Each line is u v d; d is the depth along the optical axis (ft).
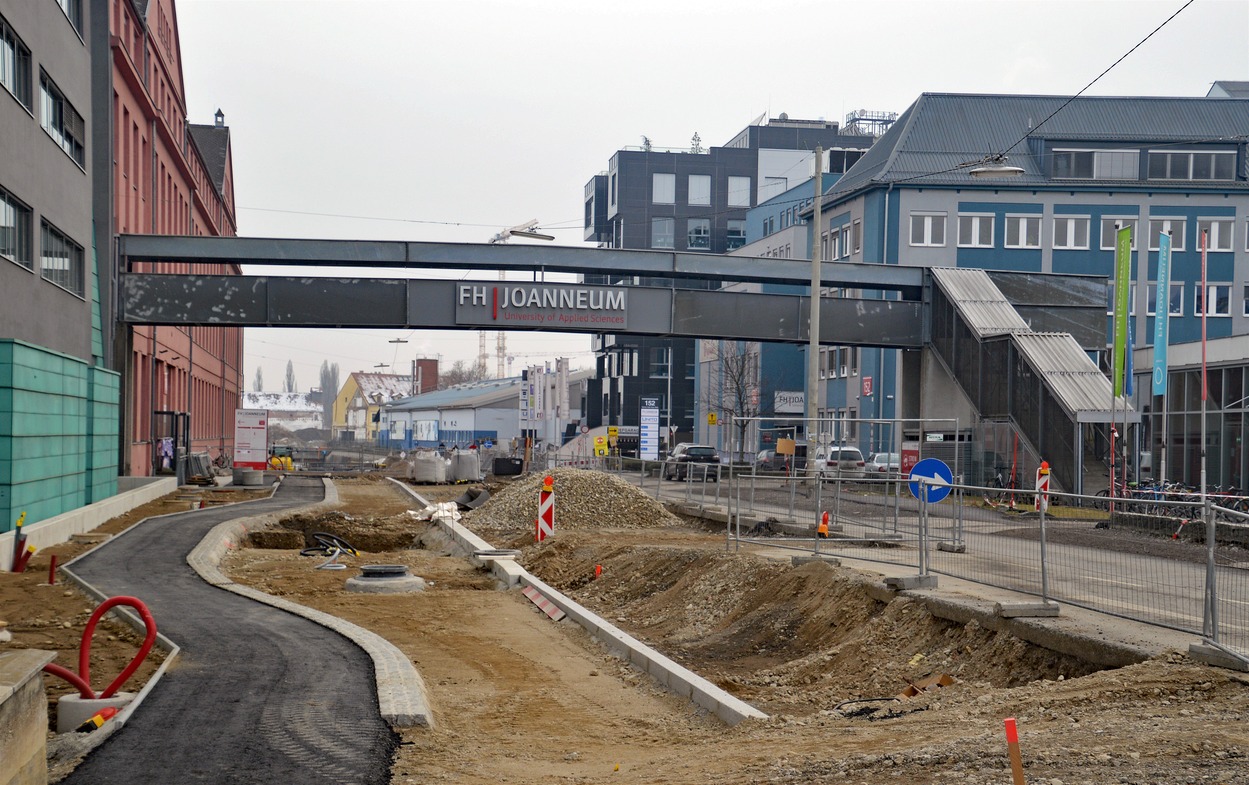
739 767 26.18
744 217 362.33
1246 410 114.62
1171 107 189.78
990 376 126.21
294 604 55.11
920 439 116.16
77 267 107.45
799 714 36.14
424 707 33.91
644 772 27.12
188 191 209.46
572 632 53.06
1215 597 31.65
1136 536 38.37
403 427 485.97
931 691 36.76
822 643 48.85
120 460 127.44
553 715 36.45
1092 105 189.37
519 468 192.24
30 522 80.89
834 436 195.21
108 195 121.90
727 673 44.73
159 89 173.47
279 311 126.31
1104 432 111.96
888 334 138.72
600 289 130.93
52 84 95.55
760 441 226.38
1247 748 22.15
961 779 21.79
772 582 57.62
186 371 193.67
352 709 33.99
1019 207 179.42
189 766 27.86
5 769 21.85
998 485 121.49
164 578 64.90
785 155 364.58
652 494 123.13
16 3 82.64
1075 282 141.08
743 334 134.62
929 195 178.40
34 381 81.82
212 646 44.19
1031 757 22.76
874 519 68.69
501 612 59.26
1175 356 128.57
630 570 74.08
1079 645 35.06
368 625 54.34
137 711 33.50
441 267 129.08
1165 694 29.12
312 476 199.62
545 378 239.71
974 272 138.41
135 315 124.36
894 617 45.68
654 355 325.21
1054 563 42.42
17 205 85.40
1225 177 182.29
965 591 46.73
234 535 94.48
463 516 117.19
